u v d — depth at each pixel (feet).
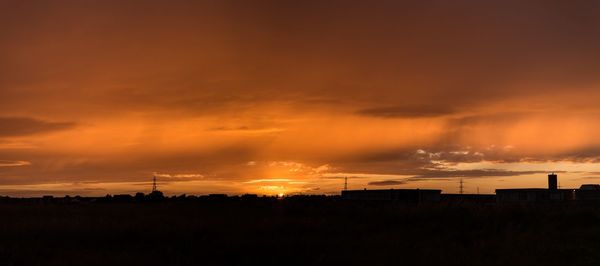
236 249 62.13
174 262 54.44
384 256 57.93
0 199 245.04
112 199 244.01
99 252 61.57
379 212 114.01
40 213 124.98
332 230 86.69
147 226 84.64
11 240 71.72
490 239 74.74
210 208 142.10
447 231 87.76
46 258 57.47
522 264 54.13
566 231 85.81
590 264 54.08
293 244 65.98
